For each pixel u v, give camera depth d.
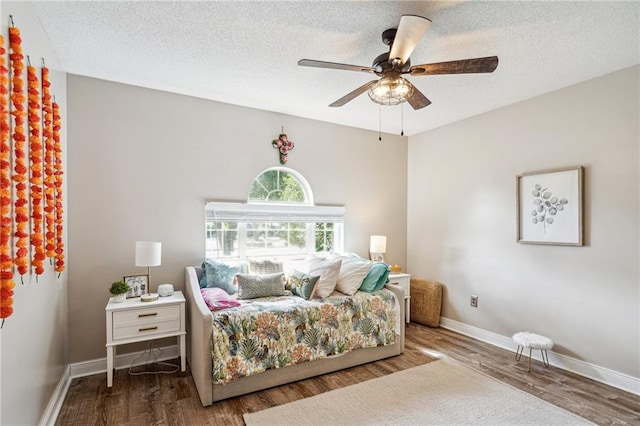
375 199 4.34
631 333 2.49
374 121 3.96
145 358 2.95
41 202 1.98
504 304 3.37
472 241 3.71
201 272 3.14
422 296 4.12
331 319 2.75
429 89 2.97
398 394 2.42
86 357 2.75
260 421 2.08
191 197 3.19
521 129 3.25
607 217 2.63
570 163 2.87
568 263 2.87
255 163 3.51
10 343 1.45
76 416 2.13
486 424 2.07
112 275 2.86
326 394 2.41
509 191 3.34
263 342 2.42
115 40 2.21
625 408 2.25
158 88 3.02
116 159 2.88
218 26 2.04
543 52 2.31
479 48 2.27
